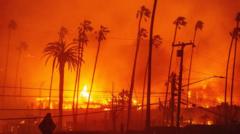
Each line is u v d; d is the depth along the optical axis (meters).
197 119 113.56
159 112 118.50
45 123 28.38
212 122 109.88
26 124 102.69
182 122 105.38
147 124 67.19
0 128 112.38
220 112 110.56
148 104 67.69
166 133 73.56
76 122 109.44
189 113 114.81
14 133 102.88
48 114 28.52
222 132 72.44
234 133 72.12
